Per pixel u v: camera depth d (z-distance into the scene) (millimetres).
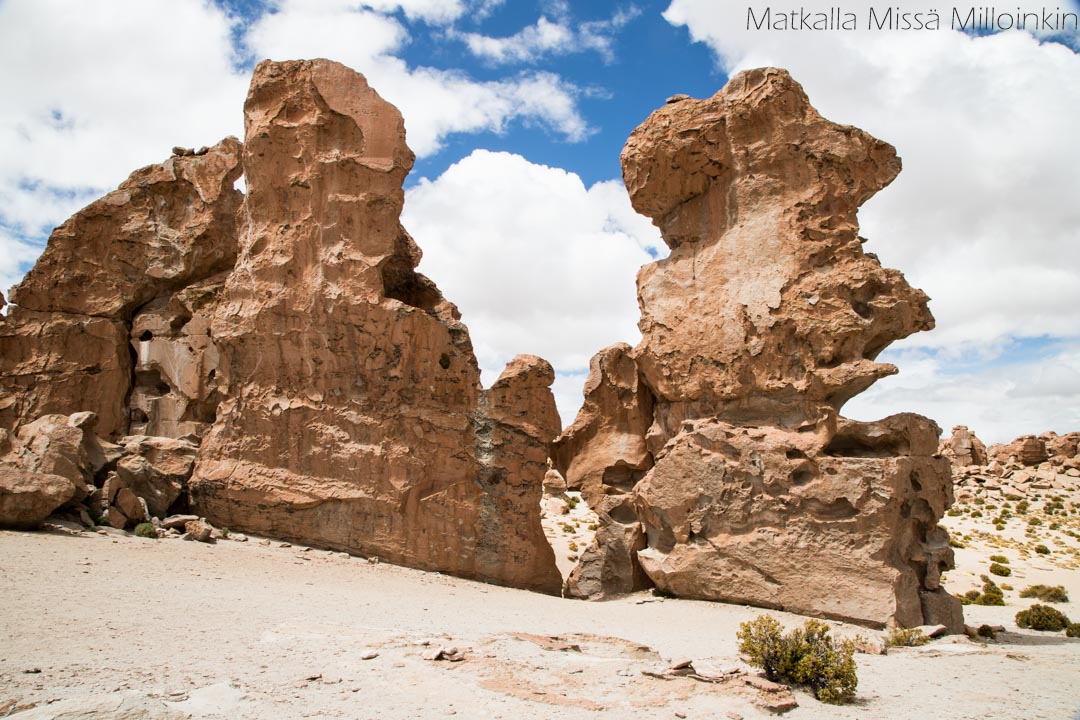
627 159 25547
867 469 20859
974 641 19734
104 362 25922
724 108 24125
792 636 12438
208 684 9414
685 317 24500
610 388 27703
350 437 23500
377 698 9570
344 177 24250
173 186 27766
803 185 23156
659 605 22062
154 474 23406
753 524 22156
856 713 10828
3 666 9328
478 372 25828
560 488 51031
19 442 21812
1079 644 19953
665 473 23625
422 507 23453
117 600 13562
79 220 26750
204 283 27203
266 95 24828
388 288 28219
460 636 13656
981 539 48188
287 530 23156
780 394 22672
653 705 10172
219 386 24453
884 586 20047
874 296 22250
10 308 26156
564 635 14211
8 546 16906
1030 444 71625
